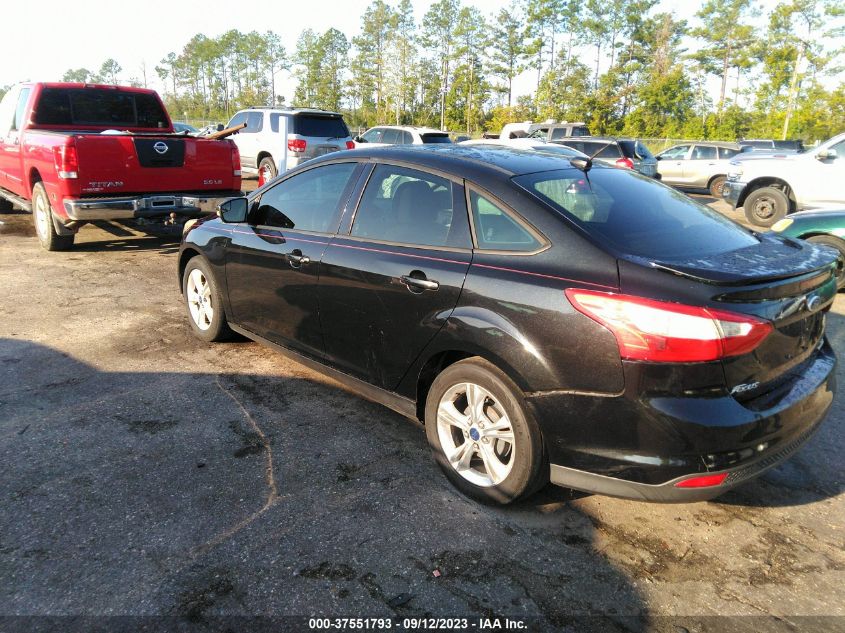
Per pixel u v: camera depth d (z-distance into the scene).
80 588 2.33
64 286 6.53
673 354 2.28
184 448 3.36
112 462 3.20
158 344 4.94
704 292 2.29
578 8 71.31
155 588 2.34
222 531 2.68
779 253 2.78
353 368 3.54
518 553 2.60
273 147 14.15
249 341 5.08
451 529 2.74
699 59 68.81
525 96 64.31
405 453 3.39
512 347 2.61
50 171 7.20
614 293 2.39
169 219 7.68
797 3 59.41
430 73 78.81
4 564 2.44
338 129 14.41
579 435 2.50
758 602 2.37
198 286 4.93
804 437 2.67
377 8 78.38
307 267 3.68
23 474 3.06
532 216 2.75
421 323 3.01
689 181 20.03
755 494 3.11
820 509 2.99
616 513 2.90
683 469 2.34
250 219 4.32
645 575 2.50
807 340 2.74
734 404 2.35
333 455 3.34
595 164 3.45
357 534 2.69
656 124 57.00
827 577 2.52
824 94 47.84
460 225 2.99
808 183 11.39
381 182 3.46
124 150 7.15
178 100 104.44
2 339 4.92
